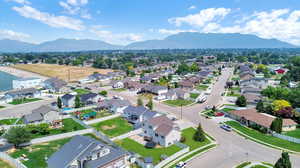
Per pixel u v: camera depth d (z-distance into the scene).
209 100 82.75
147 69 178.12
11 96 83.69
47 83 106.56
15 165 35.62
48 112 57.97
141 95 93.12
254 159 38.88
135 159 38.06
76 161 33.38
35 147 43.25
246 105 73.19
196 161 38.25
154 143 45.19
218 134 50.84
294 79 112.69
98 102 76.56
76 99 73.06
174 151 42.22
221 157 39.69
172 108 73.25
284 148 43.25
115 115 64.44
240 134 50.81
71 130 52.78
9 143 43.84
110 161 34.22
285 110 58.28
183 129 53.91
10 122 57.47
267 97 77.62
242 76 120.56
